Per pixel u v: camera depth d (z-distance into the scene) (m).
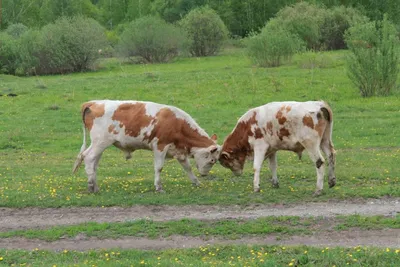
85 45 45.56
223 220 11.29
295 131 12.71
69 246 10.52
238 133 13.64
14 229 11.50
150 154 18.88
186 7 71.88
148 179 15.02
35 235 11.02
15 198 13.19
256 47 40.22
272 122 12.95
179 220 11.38
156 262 9.20
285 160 16.88
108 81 35.03
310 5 56.38
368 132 20.48
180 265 9.01
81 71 46.25
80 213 12.29
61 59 45.28
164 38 49.25
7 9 75.75
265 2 71.06
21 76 45.28
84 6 85.62
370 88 27.23
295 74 33.97
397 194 12.50
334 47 53.03
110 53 55.16
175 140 13.73
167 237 10.72
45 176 15.81
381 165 15.56
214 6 71.38
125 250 10.05
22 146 20.38
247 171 15.55
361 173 14.41
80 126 23.27
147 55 49.72
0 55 45.84
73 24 46.78
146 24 50.12
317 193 12.69
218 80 32.91
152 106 13.70
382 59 27.09
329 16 52.94
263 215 11.55
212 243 10.35
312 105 12.63
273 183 13.70
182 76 35.59
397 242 10.01
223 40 53.69
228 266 8.88
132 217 11.88
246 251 9.73
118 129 13.56
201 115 24.19
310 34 49.75
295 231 10.66
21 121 24.19
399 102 25.30
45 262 9.58
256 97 27.86
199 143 13.86
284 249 9.73
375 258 9.14
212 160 13.93
